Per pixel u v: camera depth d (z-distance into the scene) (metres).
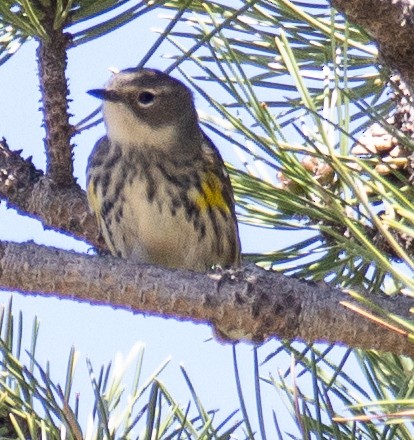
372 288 7.34
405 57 5.85
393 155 7.23
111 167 9.70
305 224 7.66
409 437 6.54
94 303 6.42
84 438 6.51
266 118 6.39
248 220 7.65
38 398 6.39
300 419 6.00
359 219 7.18
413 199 6.43
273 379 6.76
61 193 8.83
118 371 7.14
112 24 7.64
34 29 7.43
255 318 6.11
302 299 6.09
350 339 6.02
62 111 8.04
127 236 9.74
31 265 6.34
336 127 5.63
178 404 6.67
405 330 5.66
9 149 8.99
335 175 7.59
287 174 6.45
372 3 5.60
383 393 6.82
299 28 7.90
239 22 7.86
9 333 6.89
